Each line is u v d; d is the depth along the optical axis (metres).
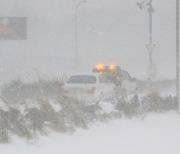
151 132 35.88
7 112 28.42
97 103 38.16
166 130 37.38
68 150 27.02
